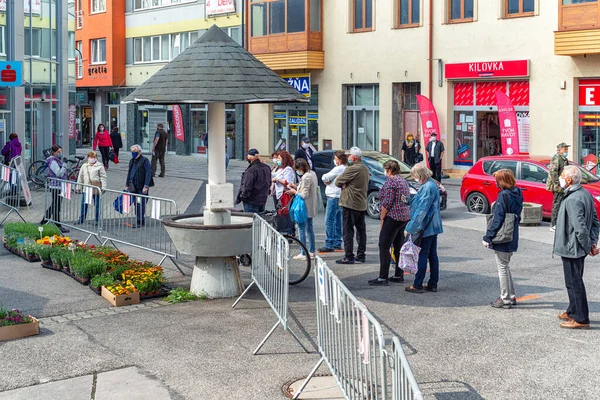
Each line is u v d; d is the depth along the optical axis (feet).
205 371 24.80
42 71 94.43
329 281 22.29
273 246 29.14
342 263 42.57
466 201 64.90
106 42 157.28
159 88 33.12
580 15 83.15
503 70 91.20
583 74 85.05
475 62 94.02
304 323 30.37
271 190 50.19
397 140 106.11
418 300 34.12
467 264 42.34
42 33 94.12
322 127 115.55
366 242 47.47
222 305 33.17
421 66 100.83
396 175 37.22
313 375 24.32
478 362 25.55
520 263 42.47
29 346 27.40
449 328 29.55
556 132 87.86
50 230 46.75
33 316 31.63
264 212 41.50
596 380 23.81
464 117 97.86
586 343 27.50
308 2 111.96
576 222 28.71
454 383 23.65
